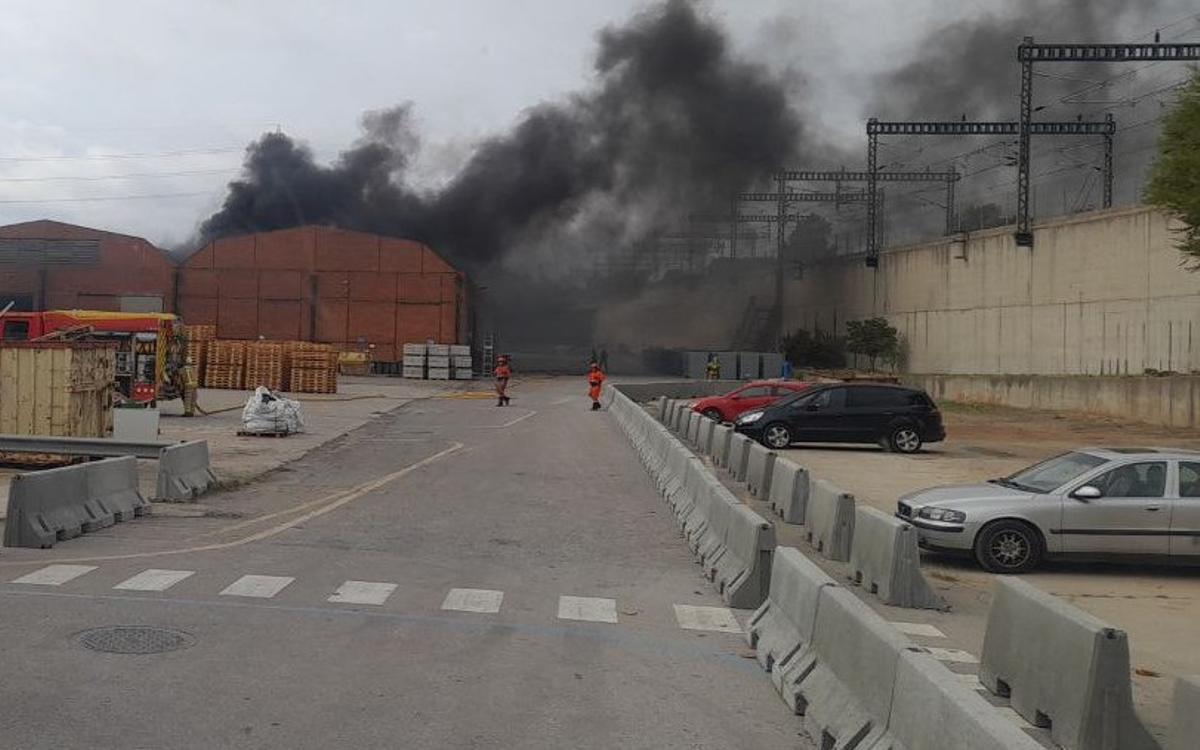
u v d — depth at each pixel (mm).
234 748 5496
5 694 6258
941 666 4926
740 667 7605
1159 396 38625
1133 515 11891
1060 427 37531
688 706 6625
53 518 11664
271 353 48125
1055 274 51812
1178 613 10227
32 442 16828
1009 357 55969
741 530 10148
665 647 8109
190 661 7102
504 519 14680
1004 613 7094
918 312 66188
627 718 6332
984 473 22297
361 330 73000
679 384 55375
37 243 71125
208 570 10289
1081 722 5934
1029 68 52969
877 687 5359
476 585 10203
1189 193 25688
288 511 14758
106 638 7594
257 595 9273
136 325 33500
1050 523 11977
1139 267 45375
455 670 7211
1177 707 5141
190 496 15438
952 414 44406
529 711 6375
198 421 29844
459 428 31438
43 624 7934
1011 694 6863
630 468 21750
